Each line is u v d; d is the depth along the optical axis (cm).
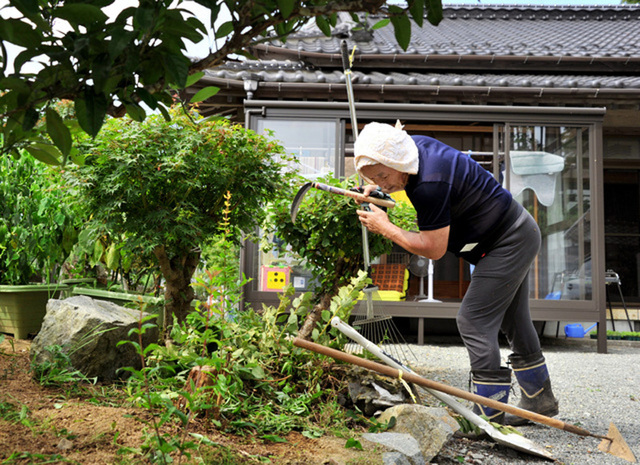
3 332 342
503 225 257
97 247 383
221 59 109
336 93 649
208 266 226
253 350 234
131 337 244
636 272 918
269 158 300
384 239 336
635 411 317
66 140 103
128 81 100
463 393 222
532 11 1106
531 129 605
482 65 766
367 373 255
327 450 180
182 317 298
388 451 185
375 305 489
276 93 651
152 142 259
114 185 258
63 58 90
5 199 342
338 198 319
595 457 232
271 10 103
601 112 597
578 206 596
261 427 195
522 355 284
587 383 399
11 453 134
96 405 189
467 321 262
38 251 360
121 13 90
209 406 169
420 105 598
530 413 219
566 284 589
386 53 755
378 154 233
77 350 226
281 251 355
